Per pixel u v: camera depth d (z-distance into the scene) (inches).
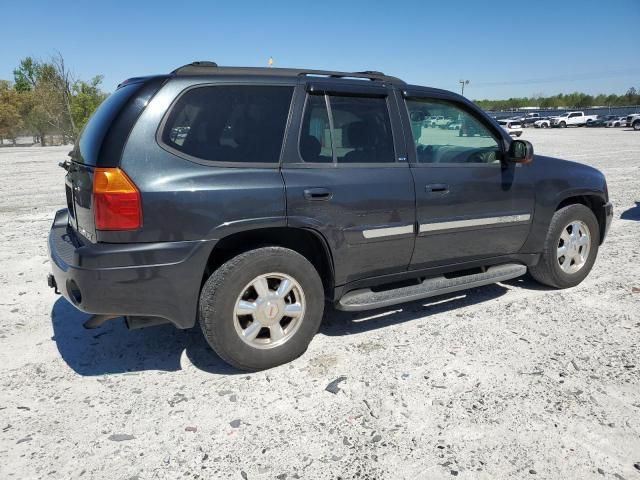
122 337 154.2
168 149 116.0
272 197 124.2
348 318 166.2
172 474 94.2
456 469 94.7
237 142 124.3
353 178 137.1
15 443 103.2
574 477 92.3
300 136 132.0
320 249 139.3
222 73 126.1
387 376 128.3
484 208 161.9
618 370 129.3
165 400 118.9
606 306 172.9
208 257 120.6
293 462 97.1
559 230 181.0
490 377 126.9
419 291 152.4
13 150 1489.9
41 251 257.1
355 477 92.9
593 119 2229.3
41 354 143.1
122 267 112.3
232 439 104.2
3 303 182.5
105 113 124.0
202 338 153.1
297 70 138.0
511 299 181.5
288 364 135.2
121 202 111.0
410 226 147.1
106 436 105.6
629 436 103.3
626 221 319.3
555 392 119.5
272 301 128.6
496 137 169.9
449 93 160.6
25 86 2436.0
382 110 146.9
